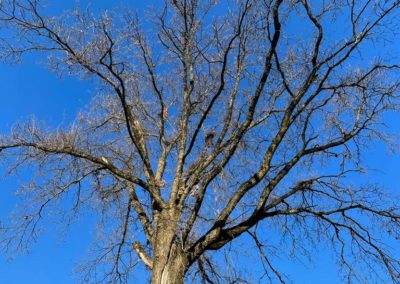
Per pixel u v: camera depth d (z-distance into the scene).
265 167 11.71
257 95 11.79
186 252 10.52
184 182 11.59
